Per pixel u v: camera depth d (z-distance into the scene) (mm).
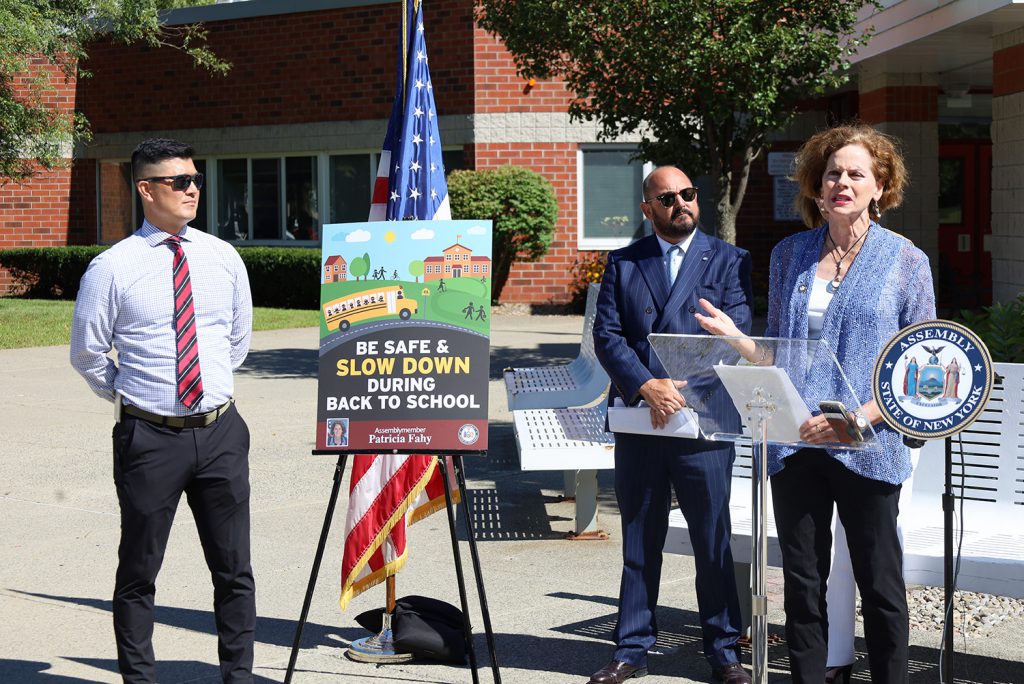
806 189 4062
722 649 4449
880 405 3607
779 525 3959
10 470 8141
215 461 4250
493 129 19594
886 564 3852
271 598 5504
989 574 4281
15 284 23594
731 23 10617
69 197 23766
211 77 22250
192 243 4301
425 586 5645
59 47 18406
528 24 11164
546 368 8891
